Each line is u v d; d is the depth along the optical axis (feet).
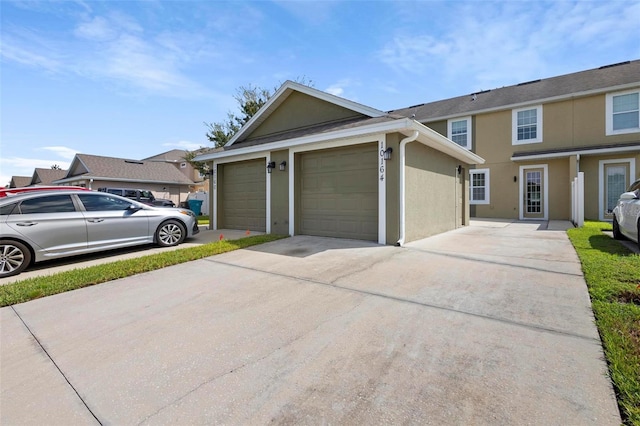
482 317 10.42
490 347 8.55
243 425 6.02
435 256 18.94
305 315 11.10
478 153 51.16
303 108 32.81
